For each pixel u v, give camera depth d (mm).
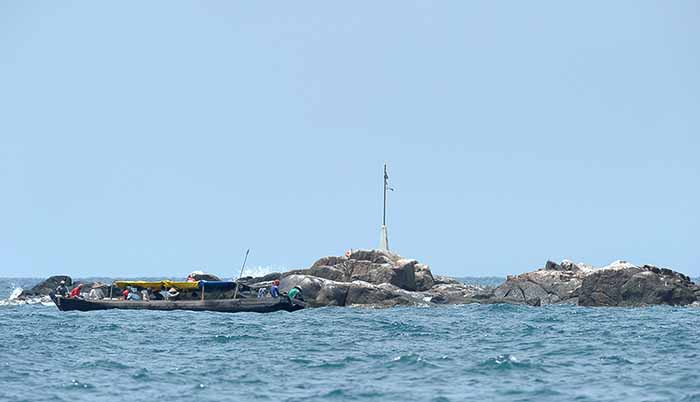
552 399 116875
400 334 197250
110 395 120438
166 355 160250
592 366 145250
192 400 117125
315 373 138500
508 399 117062
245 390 124062
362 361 151250
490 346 174500
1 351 163625
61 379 132500
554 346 173750
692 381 127125
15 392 122188
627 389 123000
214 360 153250
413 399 117188
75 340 183875
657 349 166750
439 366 144875
